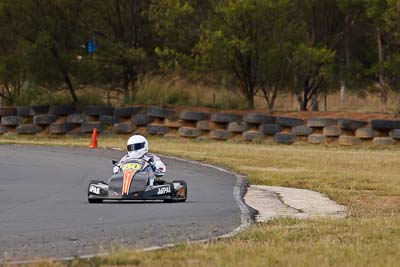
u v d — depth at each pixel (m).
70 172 82.31
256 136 128.75
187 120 132.62
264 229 41.72
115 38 149.75
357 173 82.56
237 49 137.88
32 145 114.75
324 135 125.38
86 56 144.88
